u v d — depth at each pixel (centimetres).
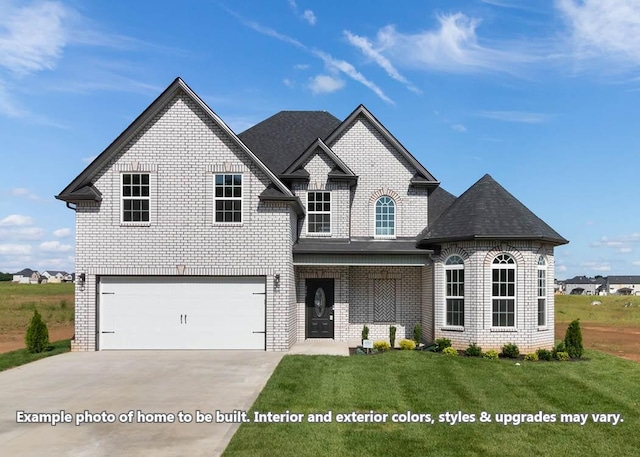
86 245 1911
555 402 1244
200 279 1938
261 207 1928
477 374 1534
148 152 1928
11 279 16800
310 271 2252
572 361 1798
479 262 1903
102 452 875
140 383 1384
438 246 2072
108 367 1603
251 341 1930
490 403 1218
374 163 2339
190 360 1717
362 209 2319
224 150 1934
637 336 3344
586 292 17338
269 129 2553
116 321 1923
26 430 995
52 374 1503
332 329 2258
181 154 1930
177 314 1930
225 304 1936
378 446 915
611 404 1237
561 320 4844
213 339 1927
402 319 2294
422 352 1888
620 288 16975
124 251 1909
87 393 1276
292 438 941
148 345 1922
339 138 2353
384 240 2298
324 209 2277
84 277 1906
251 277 1939
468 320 1914
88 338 1900
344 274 2252
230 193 1931
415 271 2305
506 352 1836
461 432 1006
